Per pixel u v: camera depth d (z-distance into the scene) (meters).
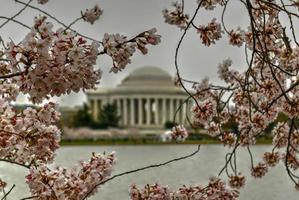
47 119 9.69
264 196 34.53
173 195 10.20
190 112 12.89
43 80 7.86
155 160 80.62
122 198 32.28
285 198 34.69
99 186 9.62
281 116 13.43
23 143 9.49
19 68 7.96
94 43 7.89
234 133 14.31
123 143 160.88
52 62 7.82
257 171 13.81
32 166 9.40
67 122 192.88
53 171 9.11
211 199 10.26
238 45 12.56
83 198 9.18
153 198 10.02
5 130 9.37
